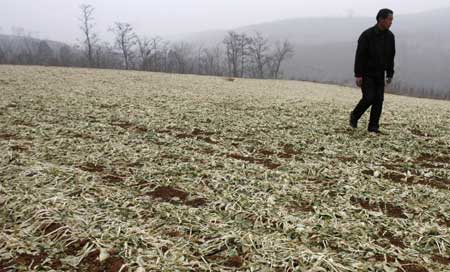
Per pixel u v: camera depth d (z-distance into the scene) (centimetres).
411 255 359
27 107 1116
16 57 6159
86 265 338
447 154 710
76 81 2034
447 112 1284
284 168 604
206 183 535
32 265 338
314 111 1174
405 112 1237
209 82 2502
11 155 627
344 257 353
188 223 412
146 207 453
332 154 688
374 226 412
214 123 954
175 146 732
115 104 1229
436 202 474
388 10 741
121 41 6309
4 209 438
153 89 1817
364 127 909
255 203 466
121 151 676
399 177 575
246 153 698
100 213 427
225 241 373
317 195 495
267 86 2547
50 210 425
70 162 618
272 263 340
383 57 779
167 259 344
